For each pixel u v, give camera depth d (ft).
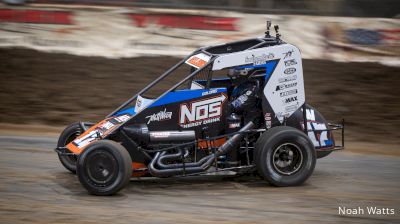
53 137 47.11
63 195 31.99
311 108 37.42
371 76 63.72
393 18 73.10
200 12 68.28
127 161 31.32
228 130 34.58
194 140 33.83
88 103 57.36
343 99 58.59
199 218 28.40
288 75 34.27
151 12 68.95
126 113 35.32
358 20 68.28
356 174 37.35
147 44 68.90
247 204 30.66
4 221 27.66
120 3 73.36
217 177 36.22
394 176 37.06
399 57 67.26
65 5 69.82
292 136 33.01
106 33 69.41
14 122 52.65
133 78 62.90
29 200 31.01
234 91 35.65
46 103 57.21
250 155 35.12
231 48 36.55
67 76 63.41
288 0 74.95
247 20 68.39
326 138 36.55
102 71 64.59
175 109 33.71
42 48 69.51
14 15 70.03
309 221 28.30
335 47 68.08
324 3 74.54
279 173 33.35
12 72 63.98
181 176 33.12
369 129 52.06
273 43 34.99
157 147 33.63
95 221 27.78
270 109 34.27
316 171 37.93
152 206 30.19
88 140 33.53
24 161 39.29
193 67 36.91
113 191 31.35
